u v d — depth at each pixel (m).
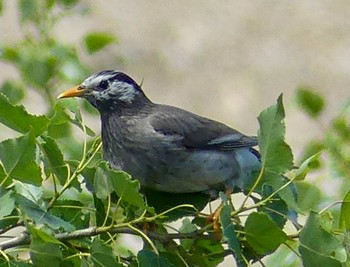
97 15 28.83
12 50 14.94
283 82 28.25
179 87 27.88
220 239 9.42
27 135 8.77
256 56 28.88
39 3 15.58
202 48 28.92
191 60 28.58
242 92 27.95
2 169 8.78
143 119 12.35
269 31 29.45
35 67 14.81
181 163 12.03
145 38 28.92
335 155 13.48
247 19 29.72
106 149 12.52
